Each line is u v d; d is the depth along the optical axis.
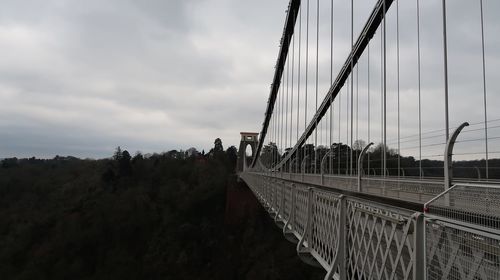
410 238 3.28
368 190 11.61
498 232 2.40
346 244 4.98
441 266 2.87
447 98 9.59
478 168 7.84
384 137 12.98
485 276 2.44
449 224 2.79
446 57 9.77
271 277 28.55
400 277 3.47
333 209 5.50
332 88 18.09
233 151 63.62
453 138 5.50
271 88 29.44
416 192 8.90
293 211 8.62
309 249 6.86
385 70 13.77
